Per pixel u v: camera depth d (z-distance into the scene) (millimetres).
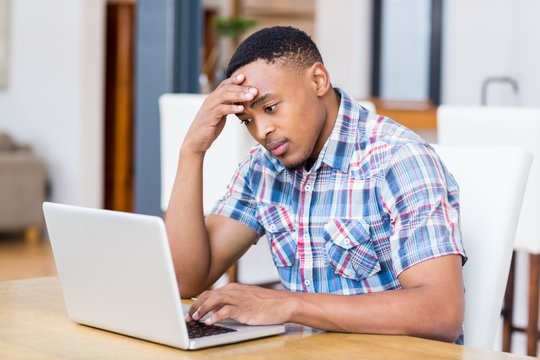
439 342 1519
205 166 3895
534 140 3473
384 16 9977
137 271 1468
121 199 9117
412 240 1671
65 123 8312
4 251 7426
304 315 1569
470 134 3688
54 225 1601
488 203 1933
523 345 4348
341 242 1813
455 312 1608
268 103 1685
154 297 1459
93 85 8266
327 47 10000
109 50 9031
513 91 8703
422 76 9781
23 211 7891
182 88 5148
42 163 8016
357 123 1827
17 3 8609
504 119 3564
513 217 1920
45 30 8430
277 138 1701
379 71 10031
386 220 1789
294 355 1421
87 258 1556
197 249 1961
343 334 1573
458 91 9133
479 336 1872
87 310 1594
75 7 8188
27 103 8586
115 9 8984
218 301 1583
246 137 3811
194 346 1446
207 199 3914
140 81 5125
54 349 1447
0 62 8680
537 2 8508
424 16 9734
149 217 1424
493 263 1891
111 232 1493
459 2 9070
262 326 1559
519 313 5066
